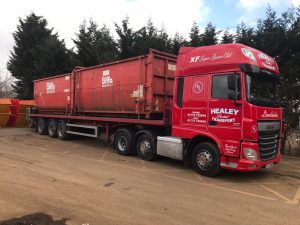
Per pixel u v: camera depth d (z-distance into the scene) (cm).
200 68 904
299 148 1325
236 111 818
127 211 589
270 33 1336
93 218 550
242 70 810
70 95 1575
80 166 978
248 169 797
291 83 1305
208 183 823
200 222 549
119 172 914
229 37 1656
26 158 1080
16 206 595
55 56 2786
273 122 877
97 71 1362
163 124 1029
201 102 897
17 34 3216
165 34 2092
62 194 677
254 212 613
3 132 1962
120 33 2184
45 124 1814
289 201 692
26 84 3069
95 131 1391
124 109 1209
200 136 906
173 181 831
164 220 552
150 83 1082
